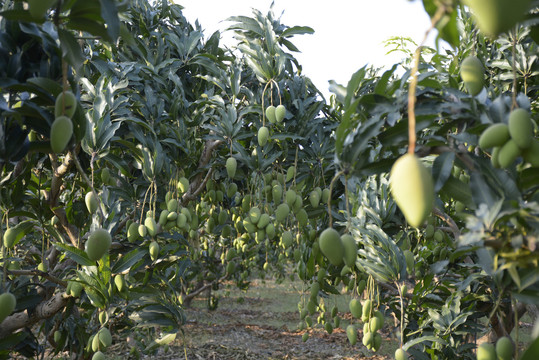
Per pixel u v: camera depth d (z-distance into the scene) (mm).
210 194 2754
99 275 1931
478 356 1050
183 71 3264
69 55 938
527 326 7391
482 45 2266
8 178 1782
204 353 6461
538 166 859
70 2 893
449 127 1040
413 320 2627
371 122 978
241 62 2975
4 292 1424
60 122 919
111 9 899
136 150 2297
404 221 2324
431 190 671
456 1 648
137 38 3123
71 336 2570
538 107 2383
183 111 2738
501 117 981
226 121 2400
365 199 2410
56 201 2225
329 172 2654
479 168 975
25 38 1209
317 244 2395
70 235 2494
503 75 2295
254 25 2652
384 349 6934
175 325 2262
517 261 836
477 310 2199
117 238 2930
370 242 2035
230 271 3551
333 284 2709
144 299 2264
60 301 2016
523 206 868
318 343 7480
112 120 2234
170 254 2395
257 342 7430
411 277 2383
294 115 2680
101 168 2473
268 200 2525
